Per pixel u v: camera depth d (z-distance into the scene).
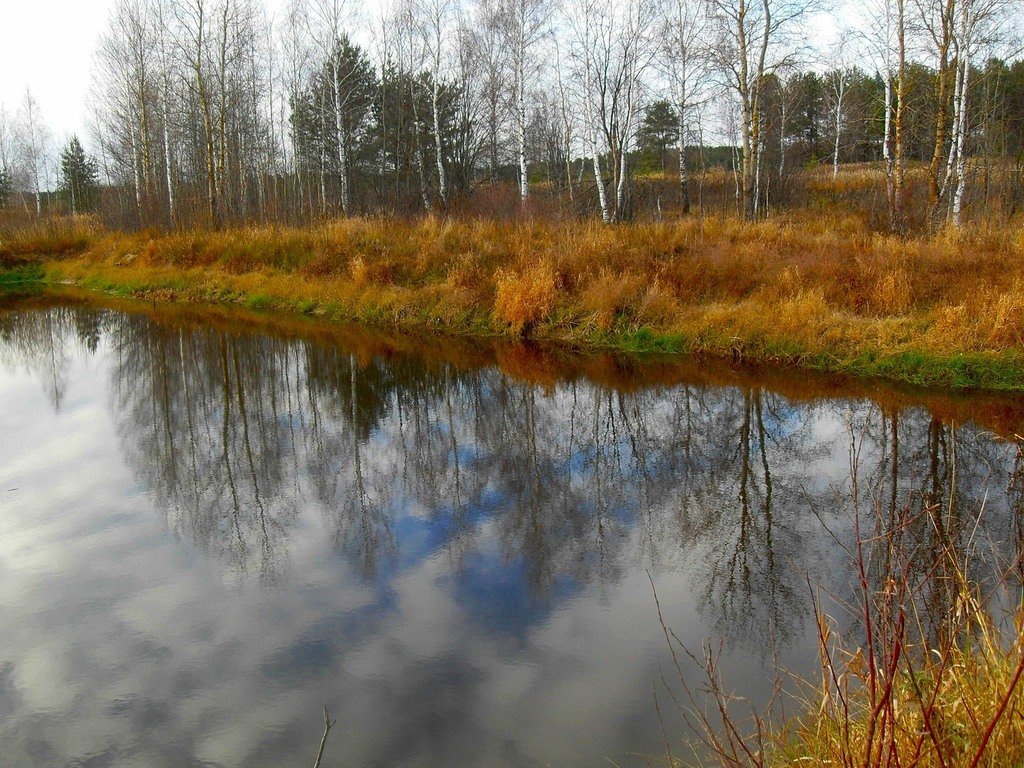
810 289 12.66
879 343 11.12
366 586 5.70
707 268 14.09
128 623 5.20
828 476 7.58
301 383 12.23
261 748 3.92
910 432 8.59
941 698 2.76
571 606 5.32
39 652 4.84
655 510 7.07
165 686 4.47
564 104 25.28
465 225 19.75
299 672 4.59
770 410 9.84
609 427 9.63
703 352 12.63
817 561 5.82
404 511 7.23
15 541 6.56
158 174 33.41
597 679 4.41
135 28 30.39
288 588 5.68
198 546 6.46
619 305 13.95
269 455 8.95
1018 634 2.61
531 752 3.80
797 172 26.44
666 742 3.79
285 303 18.72
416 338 15.17
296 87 30.67
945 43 15.47
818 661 4.40
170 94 33.28
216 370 13.16
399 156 28.28
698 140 28.83
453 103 29.12
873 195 20.69
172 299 20.95
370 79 32.53
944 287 11.78
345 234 20.00
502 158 33.12
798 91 29.42
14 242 26.77
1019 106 26.20
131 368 13.47
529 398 11.02
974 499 6.61
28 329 17.28
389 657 4.73
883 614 2.75
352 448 9.18
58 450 9.12
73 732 4.09
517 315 14.59
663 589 5.53
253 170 33.47
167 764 3.82
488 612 5.27
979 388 10.06
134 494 7.73
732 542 6.29
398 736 3.97
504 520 6.96
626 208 22.80
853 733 2.88
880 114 30.06
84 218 34.81
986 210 16.33
